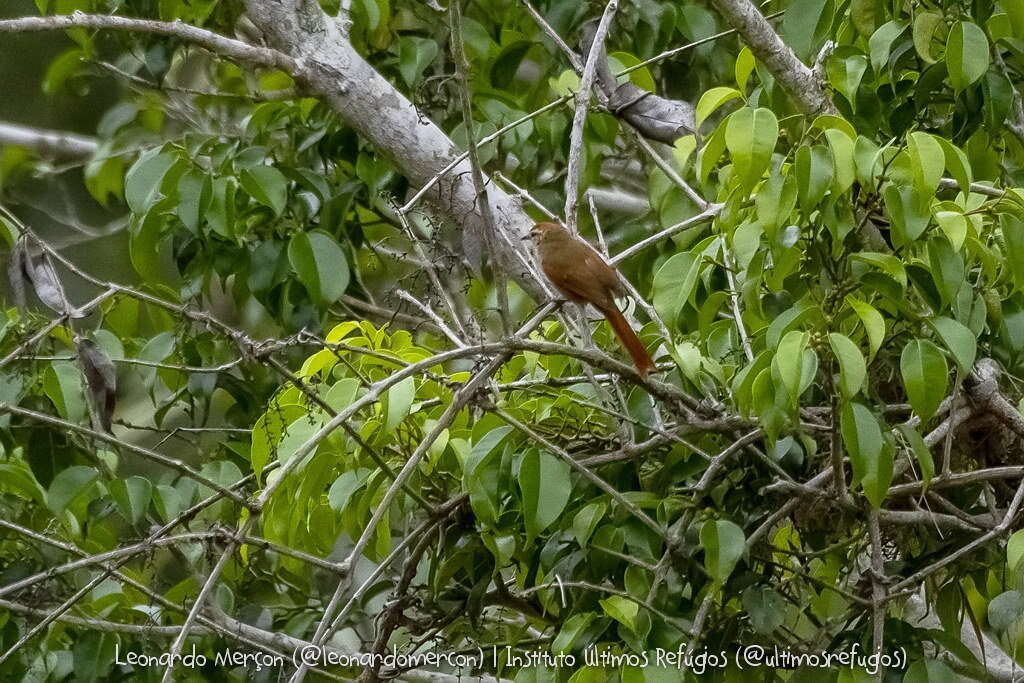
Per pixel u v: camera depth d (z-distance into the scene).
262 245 12.20
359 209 13.70
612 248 13.46
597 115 12.66
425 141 12.05
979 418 9.75
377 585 11.70
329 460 9.52
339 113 12.08
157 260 12.09
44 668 10.12
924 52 9.90
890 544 10.46
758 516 9.30
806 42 10.42
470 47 13.16
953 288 8.15
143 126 15.20
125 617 10.80
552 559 9.41
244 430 11.08
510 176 14.50
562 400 9.52
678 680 8.19
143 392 17.14
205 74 16.47
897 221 8.01
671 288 8.88
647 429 9.54
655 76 13.98
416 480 9.80
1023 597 8.77
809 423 9.33
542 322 10.37
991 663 11.82
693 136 11.57
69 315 9.19
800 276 9.06
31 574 10.46
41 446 11.00
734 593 8.98
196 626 10.43
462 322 11.71
